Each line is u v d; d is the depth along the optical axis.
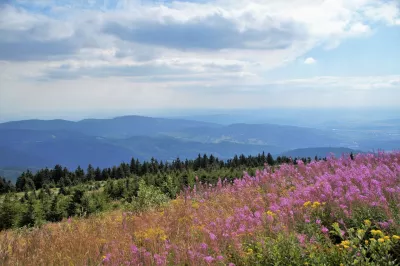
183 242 6.98
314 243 5.69
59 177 117.88
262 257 5.58
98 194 37.09
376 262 4.85
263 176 11.90
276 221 7.00
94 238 8.50
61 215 32.34
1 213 30.52
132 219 10.52
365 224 5.92
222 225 7.50
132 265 6.32
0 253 7.12
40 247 8.12
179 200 12.32
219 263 5.75
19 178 104.56
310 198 7.89
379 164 10.26
